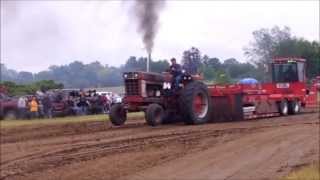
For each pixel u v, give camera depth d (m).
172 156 12.46
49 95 27.53
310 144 14.01
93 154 12.92
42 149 13.97
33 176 10.53
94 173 10.67
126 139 15.31
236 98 21.44
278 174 10.38
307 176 10.07
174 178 10.13
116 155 12.72
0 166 11.66
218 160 11.94
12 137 16.95
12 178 10.40
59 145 14.59
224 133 16.47
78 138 15.93
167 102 19.58
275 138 15.20
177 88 19.47
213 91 21.06
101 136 16.20
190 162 11.71
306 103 27.69
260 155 12.52
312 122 19.94
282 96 24.84
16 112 25.72
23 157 12.78
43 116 26.66
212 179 10.02
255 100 22.61
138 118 24.38
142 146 14.01
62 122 22.12
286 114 25.27
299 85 26.73
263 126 18.48
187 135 16.06
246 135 15.88
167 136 15.88
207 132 16.77
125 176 10.34
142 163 11.62
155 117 18.73
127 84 19.27
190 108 19.23
